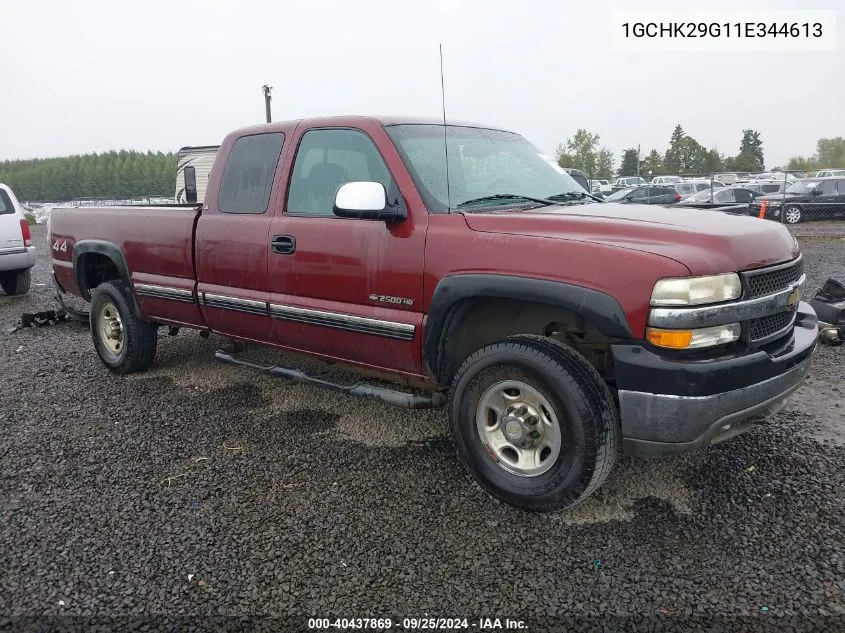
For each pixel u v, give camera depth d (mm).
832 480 3332
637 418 2809
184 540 2965
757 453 3666
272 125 4242
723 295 2744
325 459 3760
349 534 2986
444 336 3371
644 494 3268
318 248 3779
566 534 2947
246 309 4250
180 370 5562
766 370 2873
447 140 3914
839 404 4375
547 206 3600
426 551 2848
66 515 3201
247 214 4230
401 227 3439
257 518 3139
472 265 3139
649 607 2467
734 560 2723
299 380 4160
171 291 4738
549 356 2922
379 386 3900
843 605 2443
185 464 3734
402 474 3557
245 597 2582
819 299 6035
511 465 3154
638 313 2715
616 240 2879
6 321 8242
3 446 4039
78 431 4254
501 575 2678
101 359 5609
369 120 3748
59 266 5836
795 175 29562
